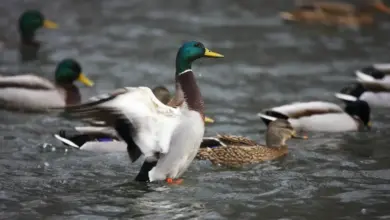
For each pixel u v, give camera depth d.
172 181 12.00
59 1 28.78
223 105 17.62
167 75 20.16
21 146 14.16
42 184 12.14
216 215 10.84
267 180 12.52
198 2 28.73
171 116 11.58
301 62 21.66
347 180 12.52
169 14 27.08
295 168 13.23
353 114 16.22
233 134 15.45
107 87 18.94
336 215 10.90
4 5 27.95
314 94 18.69
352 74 20.50
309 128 15.60
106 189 11.90
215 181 12.41
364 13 26.41
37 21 23.05
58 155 13.66
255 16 26.92
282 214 10.94
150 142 11.48
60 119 16.44
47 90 17.23
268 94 18.59
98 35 24.36
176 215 10.83
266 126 16.02
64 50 22.67
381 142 14.92
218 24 25.75
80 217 10.73
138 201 11.36
